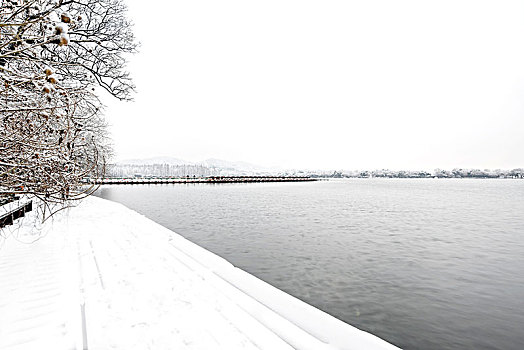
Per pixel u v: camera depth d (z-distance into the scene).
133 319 4.01
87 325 3.79
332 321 4.48
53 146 4.65
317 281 9.11
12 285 4.97
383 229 18.97
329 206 32.53
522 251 14.08
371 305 7.58
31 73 4.09
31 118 4.75
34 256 6.71
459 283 9.55
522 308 7.75
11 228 9.84
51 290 4.80
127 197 41.78
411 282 9.39
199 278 5.70
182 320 4.04
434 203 41.00
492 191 83.62
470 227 21.08
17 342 3.37
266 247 13.07
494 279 10.05
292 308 4.89
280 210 27.47
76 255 6.86
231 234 15.80
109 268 6.10
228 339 3.61
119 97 10.99
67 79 8.45
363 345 3.83
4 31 3.23
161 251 7.73
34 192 4.68
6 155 4.38
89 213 15.61
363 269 10.45
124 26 10.50
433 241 15.96
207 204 32.31
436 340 6.13
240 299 4.87
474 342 6.12
